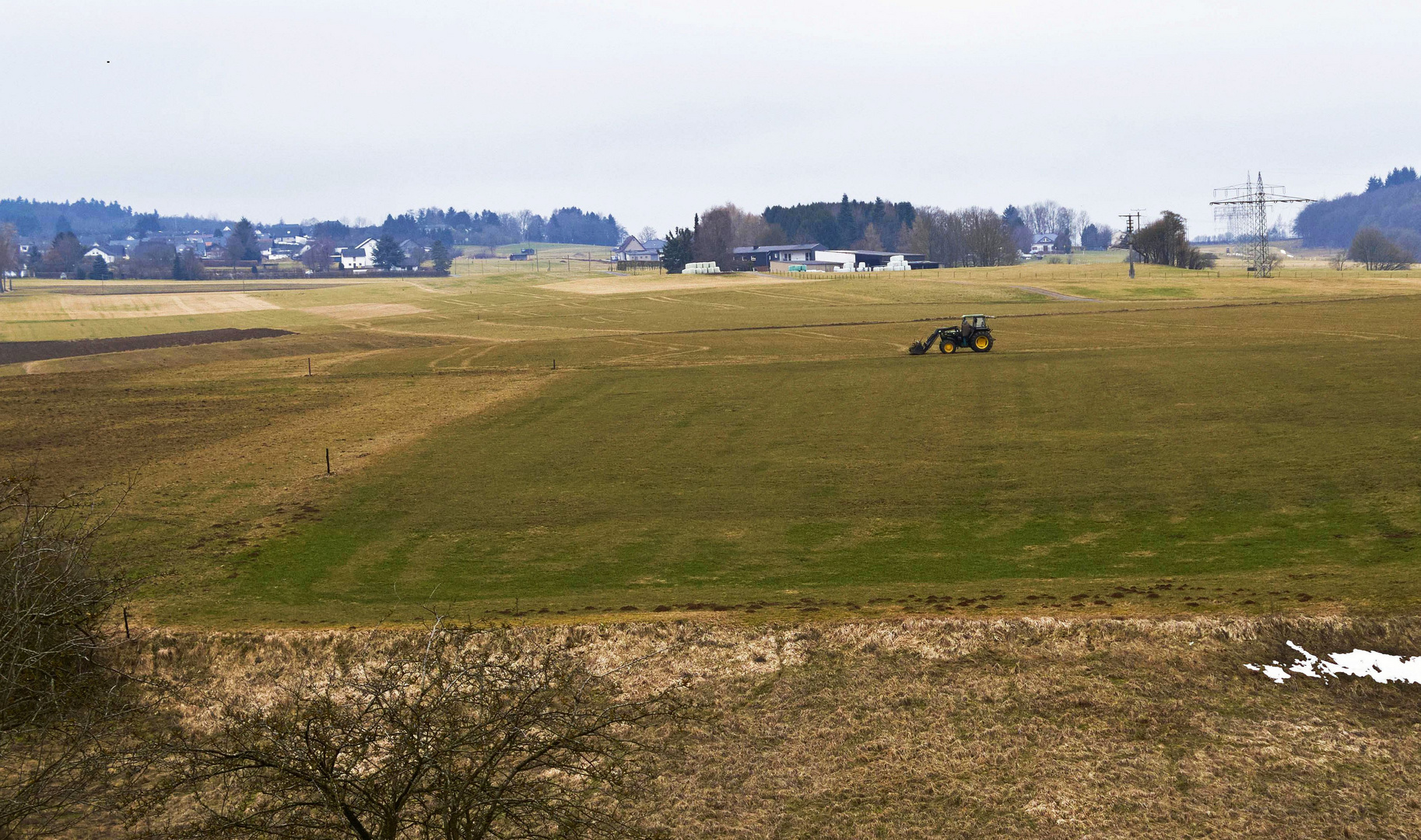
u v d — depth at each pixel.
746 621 23.50
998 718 19.45
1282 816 16.41
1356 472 34.72
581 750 14.14
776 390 57.91
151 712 20.73
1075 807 16.86
